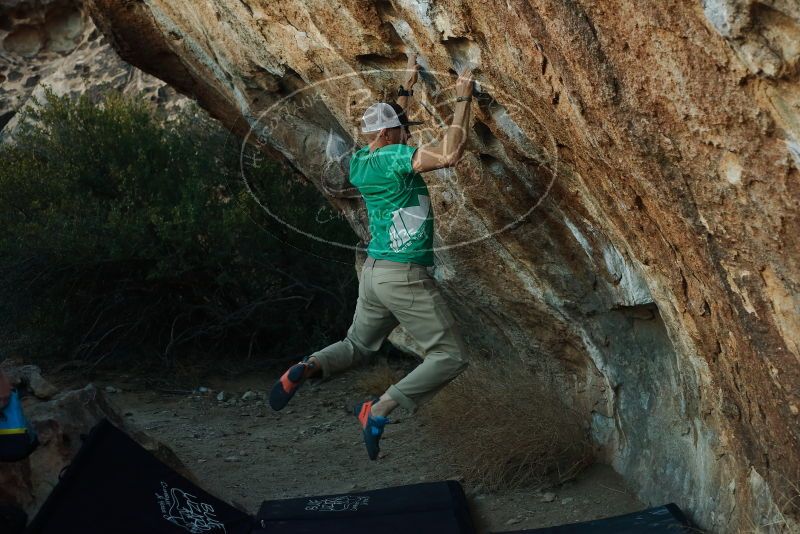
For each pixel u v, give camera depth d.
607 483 4.44
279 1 3.65
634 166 2.45
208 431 6.54
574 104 2.52
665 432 4.02
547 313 4.56
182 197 8.85
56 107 9.62
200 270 8.70
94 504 3.53
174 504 3.79
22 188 8.91
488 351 5.66
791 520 2.67
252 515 4.25
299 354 8.80
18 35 13.49
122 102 9.96
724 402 3.05
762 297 2.28
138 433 4.37
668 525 3.48
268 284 8.97
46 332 8.62
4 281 8.42
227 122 6.88
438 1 2.82
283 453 5.89
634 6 1.98
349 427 6.45
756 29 1.71
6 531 3.36
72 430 3.90
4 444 3.09
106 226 8.29
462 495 4.38
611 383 4.47
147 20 5.90
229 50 4.79
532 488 4.64
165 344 8.83
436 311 3.53
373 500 4.32
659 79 2.07
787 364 2.33
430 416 5.75
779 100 1.80
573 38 2.25
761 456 2.86
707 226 2.31
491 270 4.57
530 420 4.84
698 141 2.09
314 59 4.00
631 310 4.01
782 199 1.96
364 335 3.75
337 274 8.78
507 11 2.51
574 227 3.79
